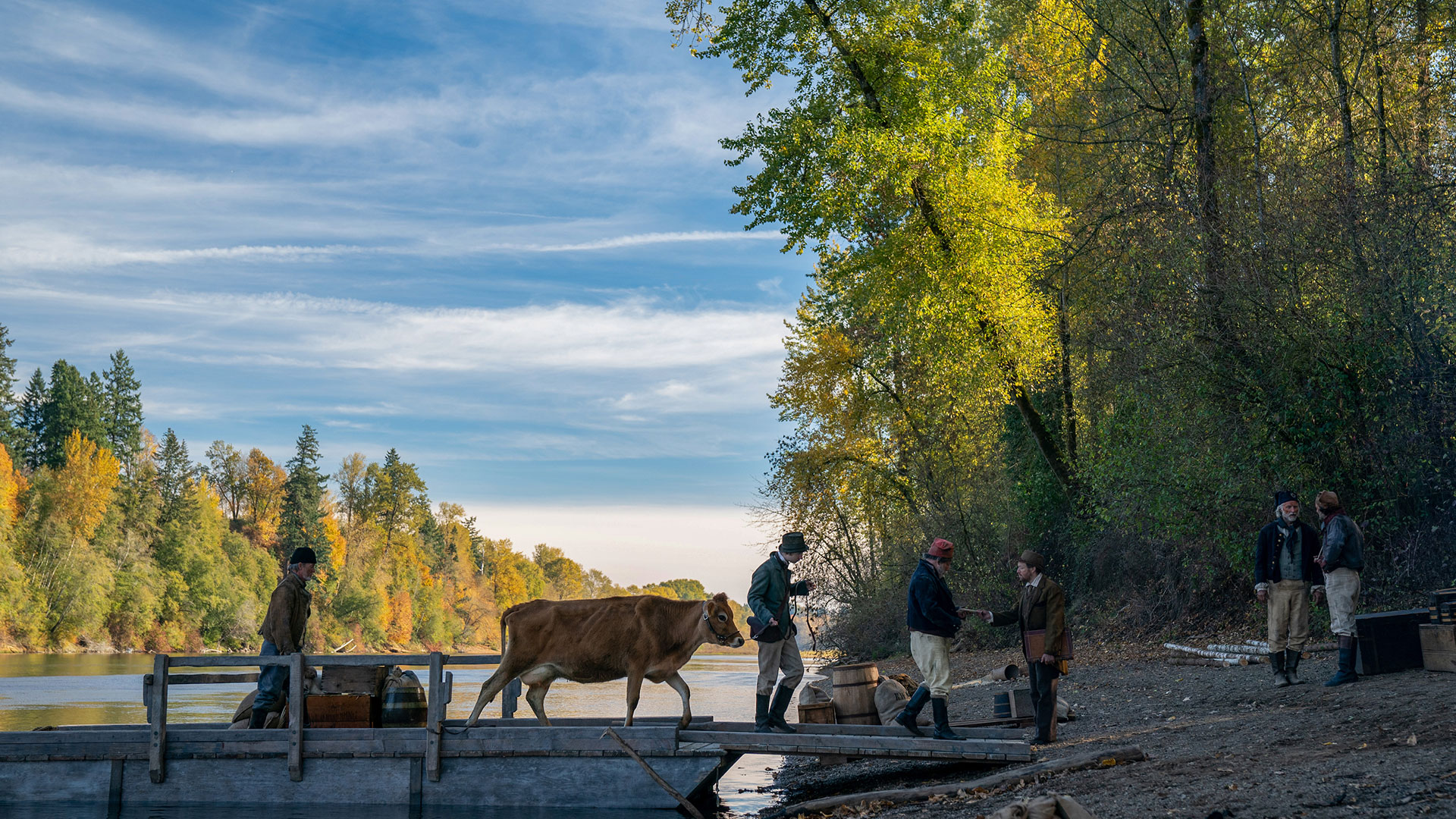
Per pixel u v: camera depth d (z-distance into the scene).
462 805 9.16
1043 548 26.31
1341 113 16.38
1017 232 21.95
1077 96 22.92
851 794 8.77
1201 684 12.92
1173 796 6.61
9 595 78.19
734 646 9.19
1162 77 20.00
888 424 32.19
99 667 54.38
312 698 9.58
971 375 23.45
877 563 32.44
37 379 115.56
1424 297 13.85
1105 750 8.33
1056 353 24.66
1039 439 24.53
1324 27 16.67
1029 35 23.20
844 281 25.00
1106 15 20.33
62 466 101.94
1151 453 17.20
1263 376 15.72
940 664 9.52
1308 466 15.49
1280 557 11.08
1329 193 14.84
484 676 43.47
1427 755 6.62
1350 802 5.86
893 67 21.88
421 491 148.50
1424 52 16.48
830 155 21.19
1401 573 14.46
